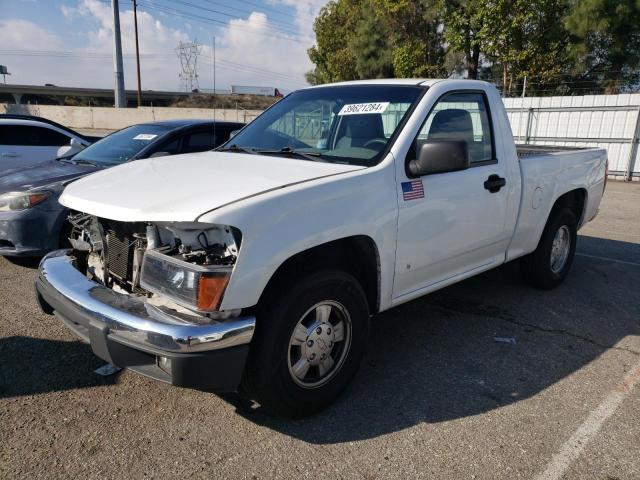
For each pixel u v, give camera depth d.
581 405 3.15
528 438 2.82
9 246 5.09
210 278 2.40
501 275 5.64
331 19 36.28
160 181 2.98
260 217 2.51
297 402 2.84
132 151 6.04
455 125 3.75
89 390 3.18
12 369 3.41
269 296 2.68
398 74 24.30
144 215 2.56
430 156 3.12
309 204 2.72
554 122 16.81
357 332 3.08
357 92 3.88
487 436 2.83
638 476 2.54
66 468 2.49
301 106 4.06
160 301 2.65
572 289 5.29
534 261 4.99
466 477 2.51
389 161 3.20
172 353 2.36
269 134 3.98
